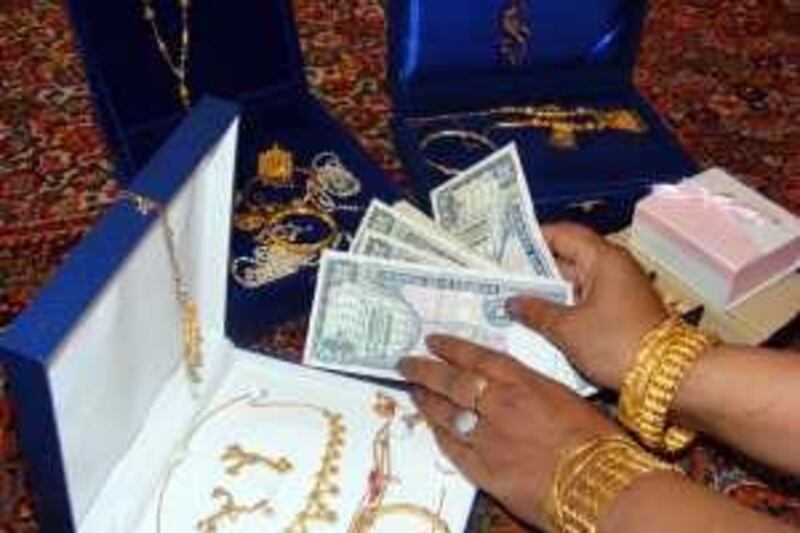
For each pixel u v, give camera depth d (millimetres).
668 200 1154
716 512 646
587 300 925
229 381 975
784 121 1521
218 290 964
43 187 1330
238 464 909
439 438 886
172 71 1250
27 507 945
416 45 1330
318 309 1051
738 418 791
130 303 772
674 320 848
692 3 1753
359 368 1021
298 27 1628
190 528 865
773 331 1104
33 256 1224
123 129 1216
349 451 928
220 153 859
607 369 880
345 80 1541
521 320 979
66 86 1506
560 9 1353
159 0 1214
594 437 753
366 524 878
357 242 1122
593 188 1259
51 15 1646
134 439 870
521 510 784
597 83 1426
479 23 1334
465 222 1160
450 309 1047
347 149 1320
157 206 768
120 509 836
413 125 1342
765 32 1700
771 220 1134
